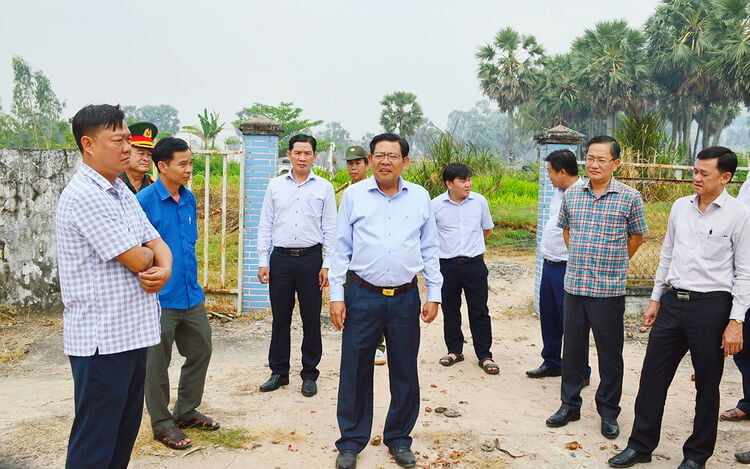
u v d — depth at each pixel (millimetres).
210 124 26281
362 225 3301
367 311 3316
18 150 6441
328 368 5102
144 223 2613
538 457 3477
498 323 6656
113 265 2404
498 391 4605
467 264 5066
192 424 3734
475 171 15164
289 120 46781
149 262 2438
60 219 2336
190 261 3479
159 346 3355
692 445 3273
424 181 10688
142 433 3654
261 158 6641
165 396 3477
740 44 28625
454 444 3635
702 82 38812
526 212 13234
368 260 3285
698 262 3178
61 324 6375
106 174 2424
